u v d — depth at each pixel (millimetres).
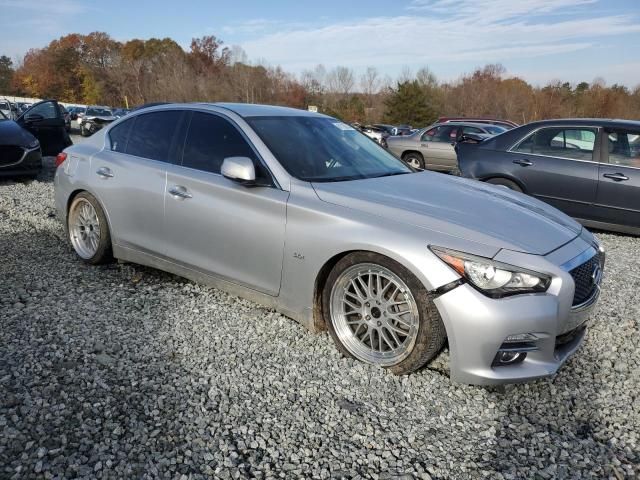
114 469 2271
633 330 3912
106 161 4562
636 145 6637
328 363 3209
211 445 2451
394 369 3084
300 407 2775
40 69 83125
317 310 3373
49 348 3236
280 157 3625
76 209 4902
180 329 3588
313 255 3252
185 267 4031
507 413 2814
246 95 57000
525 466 2428
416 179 3900
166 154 4211
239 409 2729
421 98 56469
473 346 2758
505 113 59438
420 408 2814
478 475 2357
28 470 2242
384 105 61375
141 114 4602
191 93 55344
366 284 3162
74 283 4359
